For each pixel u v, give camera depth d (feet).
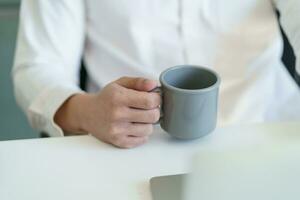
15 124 5.63
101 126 2.37
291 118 3.53
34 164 2.20
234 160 1.60
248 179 1.60
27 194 2.02
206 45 3.44
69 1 3.30
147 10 3.35
